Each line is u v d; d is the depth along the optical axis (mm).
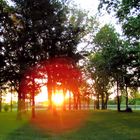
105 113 49688
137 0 23219
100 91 69750
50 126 27422
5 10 35469
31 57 35875
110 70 51469
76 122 31562
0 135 20859
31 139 18875
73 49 36781
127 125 28359
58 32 35594
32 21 35125
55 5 36000
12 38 35344
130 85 53969
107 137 20109
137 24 24469
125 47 38812
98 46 52438
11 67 35531
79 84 53156
